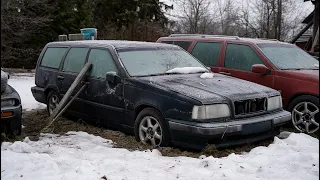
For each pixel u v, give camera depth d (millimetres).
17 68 20891
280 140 6000
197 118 5207
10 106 6020
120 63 6426
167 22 31500
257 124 5543
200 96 5320
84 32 12016
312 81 6805
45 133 6637
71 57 7652
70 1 21906
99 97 6672
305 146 5828
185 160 5039
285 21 33219
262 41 8094
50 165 4668
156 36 22438
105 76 6602
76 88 7137
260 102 5812
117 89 6316
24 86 12727
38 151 5465
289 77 7070
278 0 29797
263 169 4680
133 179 4320
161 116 5645
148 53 6879
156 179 4344
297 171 4707
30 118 7988
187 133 5262
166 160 5039
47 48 8547
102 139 6191
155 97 5684
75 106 7277
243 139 5555
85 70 6895
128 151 5453
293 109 7051
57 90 7773
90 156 5184
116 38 22094
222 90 5656
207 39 8586
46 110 8805
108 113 6547
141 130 5938
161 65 6703
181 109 5348
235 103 5477
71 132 6613
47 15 20000
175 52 7230
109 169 4652
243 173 4645
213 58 8289
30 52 19562
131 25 23094
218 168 4699
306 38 27328
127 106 6152
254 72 7379
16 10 17000
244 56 7824
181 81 6008
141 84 5938
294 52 8055
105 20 29922
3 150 5383
